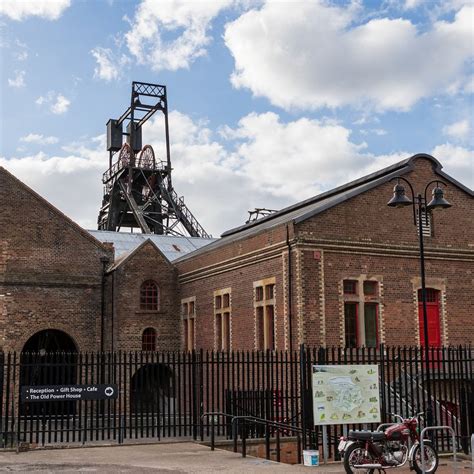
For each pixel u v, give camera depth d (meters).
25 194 32.62
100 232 44.94
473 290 28.34
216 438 20.09
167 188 55.12
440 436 19.19
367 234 26.23
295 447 19.58
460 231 28.42
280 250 25.69
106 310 33.50
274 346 25.95
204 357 31.41
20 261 32.00
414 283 27.03
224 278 30.30
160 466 14.63
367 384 16.55
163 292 34.34
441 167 28.34
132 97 56.97
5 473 13.67
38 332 32.38
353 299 25.64
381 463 13.82
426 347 18.28
